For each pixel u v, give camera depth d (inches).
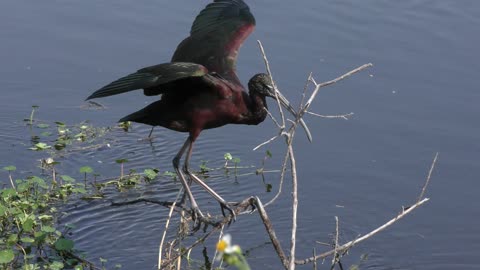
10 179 463.2
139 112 415.5
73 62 597.3
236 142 536.1
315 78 577.0
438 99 567.8
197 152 527.2
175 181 499.5
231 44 432.5
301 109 346.6
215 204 479.2
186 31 623.8
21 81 577.9
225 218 398.3
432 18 652.1
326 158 519.5
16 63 595.5
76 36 623.5
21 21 639.1
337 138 535.2
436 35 631.8
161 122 416.8
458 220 471.5
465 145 528.1
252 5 655.8
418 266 438.6
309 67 588.7
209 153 526.6
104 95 374.0
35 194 465.1
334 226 466.3
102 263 426.0
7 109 551.8
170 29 627.5
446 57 608.1
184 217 428.1
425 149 525.3
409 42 622.2
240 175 506.3
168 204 430.3
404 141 531.8
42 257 419.2
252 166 514.3
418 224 468.1
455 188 494.9
